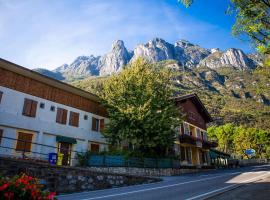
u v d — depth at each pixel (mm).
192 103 39250
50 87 23250
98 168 21594
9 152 18797
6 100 19406
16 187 4066
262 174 18797
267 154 77250
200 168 33156
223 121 113688
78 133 25016
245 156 75875
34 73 21109
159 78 27359
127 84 26094
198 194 10328
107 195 10859
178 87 155250
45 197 4219
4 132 18844
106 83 27562
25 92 20953
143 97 24766
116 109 25266
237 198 8820
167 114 24703
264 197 8688
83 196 10766
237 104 152500
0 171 10156
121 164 21531
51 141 22219
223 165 45594
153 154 26359
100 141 27562
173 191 11617
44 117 22016
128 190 12672
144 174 22719
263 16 6887
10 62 19391
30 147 20359
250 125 113688
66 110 24344
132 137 23547
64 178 12195
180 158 30734
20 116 20109
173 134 25484
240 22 7223
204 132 41906
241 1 7043
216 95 166625
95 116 27734
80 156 22828
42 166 11461
